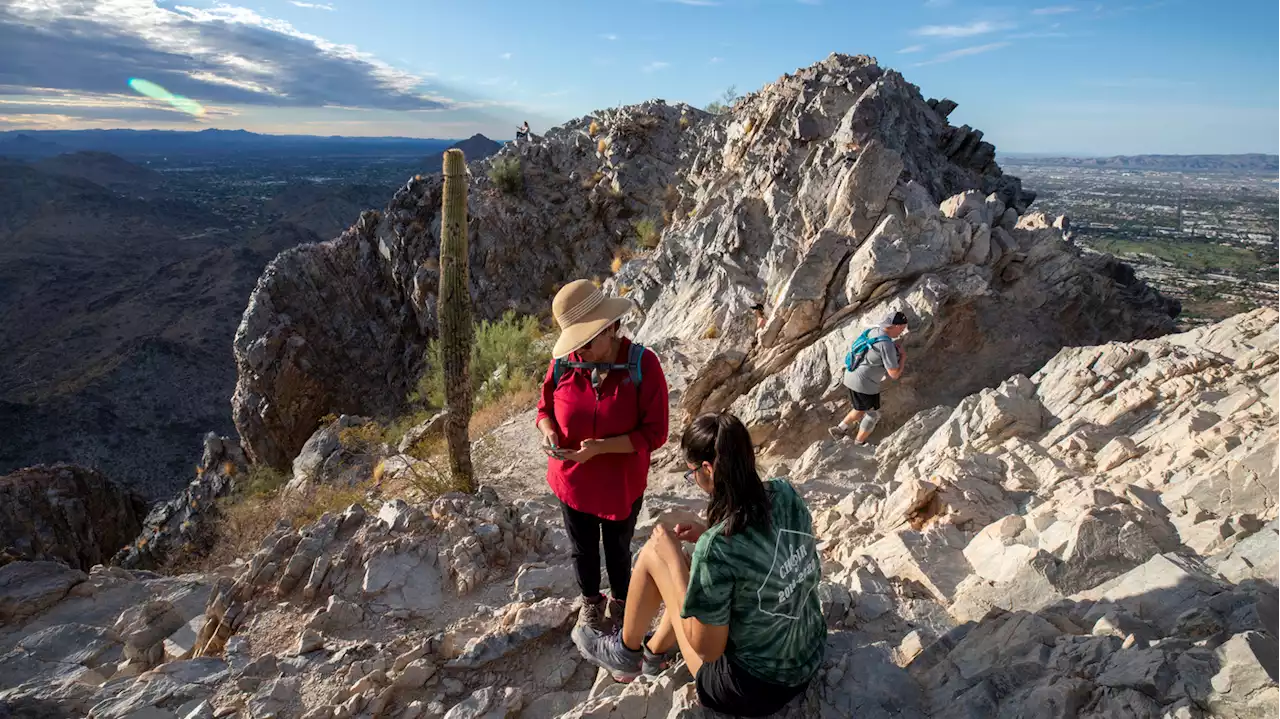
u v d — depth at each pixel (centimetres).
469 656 402
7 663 487
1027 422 669
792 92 1816
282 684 400
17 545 1506
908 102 1783
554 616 427
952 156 1888
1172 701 236
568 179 3184
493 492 754
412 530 573
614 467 357
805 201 1440
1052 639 301
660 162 3134
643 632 335
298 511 1194
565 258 3039
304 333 2842
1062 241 1084
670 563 296
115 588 610
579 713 318
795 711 289
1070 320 1039
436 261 2783
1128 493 420
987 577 390
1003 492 515
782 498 268
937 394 941
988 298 1000
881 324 826
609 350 347
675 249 1919
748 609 256
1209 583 305
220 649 480
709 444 258
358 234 3009
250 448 2703
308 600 506
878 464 822
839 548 530
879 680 299
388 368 2952
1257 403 493
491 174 3133
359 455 1538
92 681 473
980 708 267
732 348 1181
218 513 1831
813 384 980
